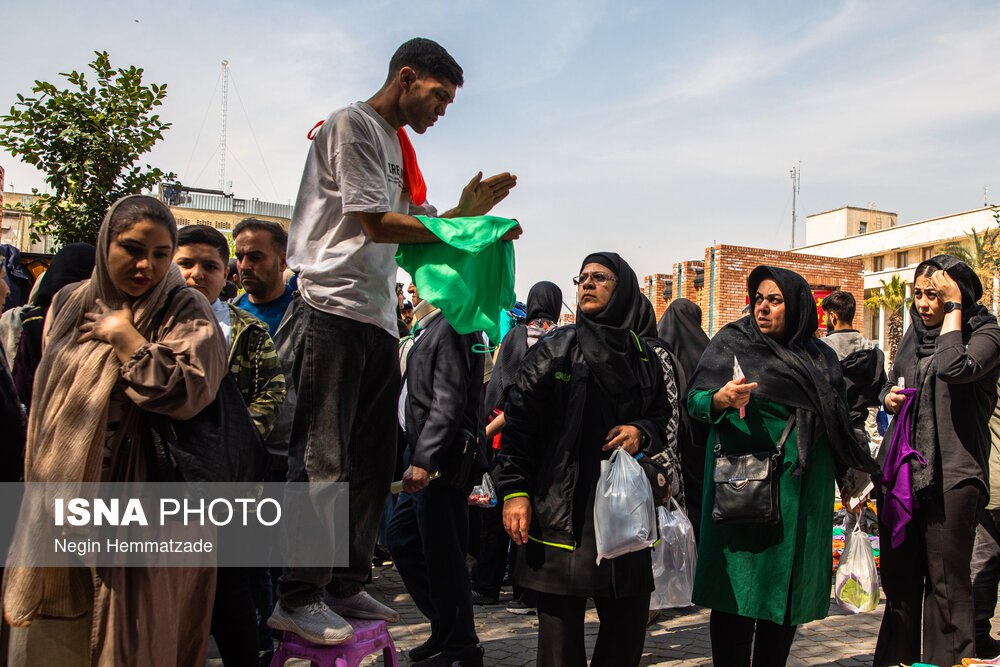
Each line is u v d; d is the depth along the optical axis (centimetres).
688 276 1931
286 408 388
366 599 322
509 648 466
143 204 246
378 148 296
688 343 620
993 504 439
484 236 285
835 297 571
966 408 393
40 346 342
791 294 363
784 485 340
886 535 405
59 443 231
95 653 231
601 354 307
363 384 308
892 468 399
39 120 623
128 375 234
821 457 349
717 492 342
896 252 5322
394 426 319
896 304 4291
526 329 553
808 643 481
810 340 370
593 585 294
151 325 249
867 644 480
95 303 248
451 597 394
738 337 370
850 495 386
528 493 308
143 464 245
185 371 237
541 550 302
